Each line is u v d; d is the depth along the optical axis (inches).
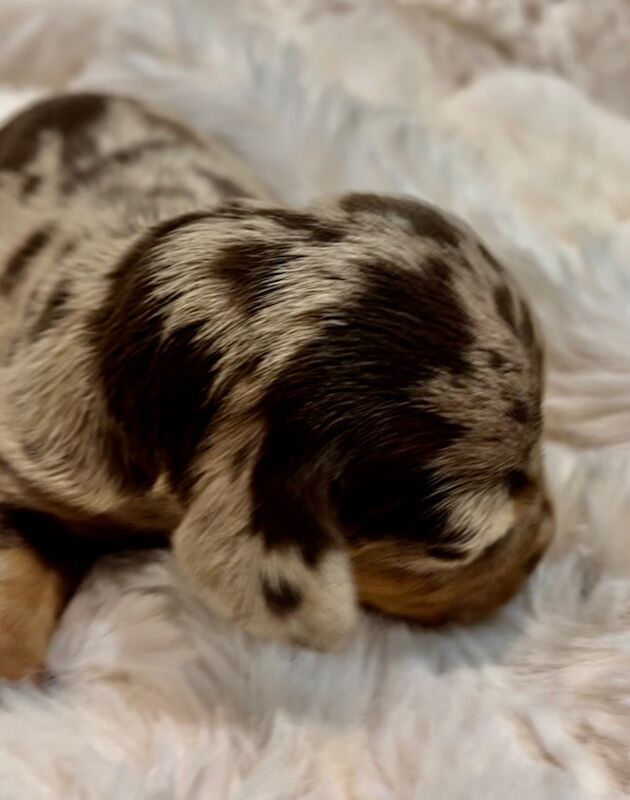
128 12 15.2
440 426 10.0
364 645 11.2
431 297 10.1
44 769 10.8
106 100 13.5
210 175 12.7
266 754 10.9
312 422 10.0
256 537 9.9
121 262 10.8
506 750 10.8
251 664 11.2
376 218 10.4
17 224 12.0
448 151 13.9
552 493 11.7
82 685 11.3
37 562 11.5
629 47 16.6
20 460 11.1
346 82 14.9
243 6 15.2
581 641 11.4
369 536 10.2
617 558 11.8
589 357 12.8
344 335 10.0
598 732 10.9
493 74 15.5
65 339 10.8
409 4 16.9
